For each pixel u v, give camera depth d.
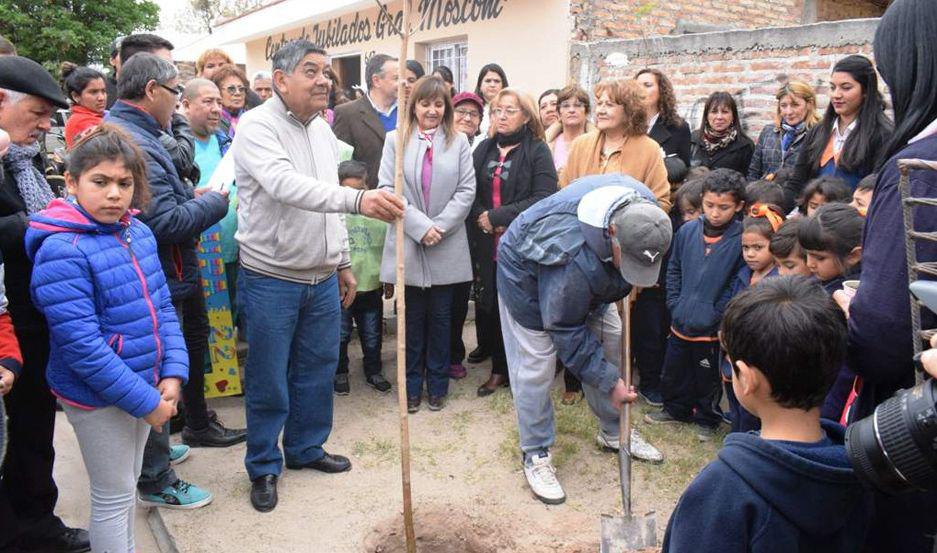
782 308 1.32
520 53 7.43
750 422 3.00
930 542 1.38
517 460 3.60
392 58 5.09
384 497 3.24
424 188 4.02
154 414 2.30
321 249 3.07
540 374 3.20
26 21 16.92
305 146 3.05
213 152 4.32
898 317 1.29
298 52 2.87
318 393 3.37
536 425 3.29
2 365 2.20
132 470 2.43
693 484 1.38
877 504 1.44
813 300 1.33
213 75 4.86
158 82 2.89
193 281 3.30
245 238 3.03
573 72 6.85
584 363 2.92
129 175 2.24
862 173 3.63
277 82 2.94
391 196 2.69
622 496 3.00
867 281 1.35
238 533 2.94
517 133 4.21
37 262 2.18
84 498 3.20
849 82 3.65
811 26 5.00
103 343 2.22
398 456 3.63
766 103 5.32
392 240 4.07
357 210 2.73
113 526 2.40
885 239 1.32
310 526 3.01
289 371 3.36
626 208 2.64
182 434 3.73
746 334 1.34
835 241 2.29
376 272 4.36
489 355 5.02
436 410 4.19
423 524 3.07
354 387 4.54
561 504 3.21
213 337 4.08
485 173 4.29
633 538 2.72
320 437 3.45
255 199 2.98
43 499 2.74
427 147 4.02
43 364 2.63
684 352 3.83
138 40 3.65
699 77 5.75
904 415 1.15
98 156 2.18
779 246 2.88
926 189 1.28
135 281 2.35
